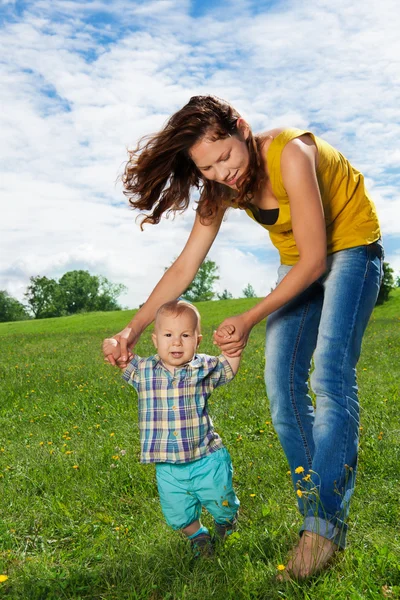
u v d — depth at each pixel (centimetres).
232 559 284
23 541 358
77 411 753
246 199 291
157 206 313
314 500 269
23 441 612
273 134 281
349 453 275
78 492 429
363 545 297
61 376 1133
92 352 1738
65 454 530
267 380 319
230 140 267
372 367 1020
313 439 290
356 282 293
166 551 305
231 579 265
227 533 321
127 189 301
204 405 319
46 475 470
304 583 254
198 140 267
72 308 11006
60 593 285
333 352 286
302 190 268
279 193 283
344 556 273
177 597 261
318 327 321
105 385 926
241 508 369
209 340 1892
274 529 320
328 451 273
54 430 668
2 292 11212
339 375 285
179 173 304
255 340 1727
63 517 386
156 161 284
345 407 280
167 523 322
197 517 320
